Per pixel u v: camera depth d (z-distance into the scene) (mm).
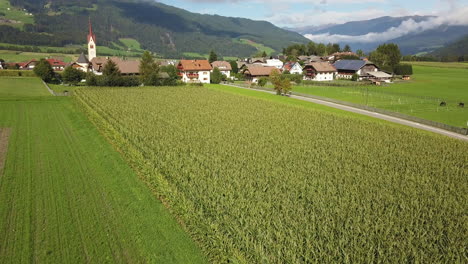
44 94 69375
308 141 33625
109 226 18656
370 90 97125
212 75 118125
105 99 56688
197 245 17062
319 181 22297
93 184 24203
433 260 14734
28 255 16078
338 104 70938
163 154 26781
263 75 128625
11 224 18688
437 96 85875
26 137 36375
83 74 104812
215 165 24391
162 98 60156
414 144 35031
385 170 26141
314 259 14297
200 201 18781
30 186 23703
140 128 36250
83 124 42219
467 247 15820
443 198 21438
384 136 37719
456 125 53219
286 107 54062
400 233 16609
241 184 20953
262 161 26172
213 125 38844
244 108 51719
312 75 135250
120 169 27125
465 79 130875
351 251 14602
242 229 15977
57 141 35031
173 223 19062
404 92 93062
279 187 20828
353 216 17516
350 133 38344
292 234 15328
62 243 17062
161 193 21609
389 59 156875
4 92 68688
